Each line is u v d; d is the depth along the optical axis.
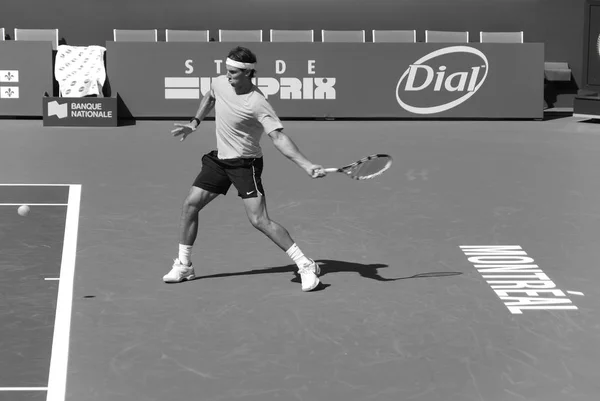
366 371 12.45
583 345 13.42
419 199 22.41
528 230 19.75
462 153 28.84
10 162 26.14
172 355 12.89
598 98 36.28
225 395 11.68
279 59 34.94
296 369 12.48
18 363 12.53
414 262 17.38
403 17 39.19
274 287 15.78
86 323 14.01
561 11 39.75
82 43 38.00
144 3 38.09
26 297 15.09
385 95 35.53
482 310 14.80
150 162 26.53
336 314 14.53
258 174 15.30
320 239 18.83
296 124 34.44
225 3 38.41
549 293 15.66
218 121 15.22
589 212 21.39
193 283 15.95
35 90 34.16
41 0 37.62
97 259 17.19
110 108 33.00
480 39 38.81
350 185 23.72
